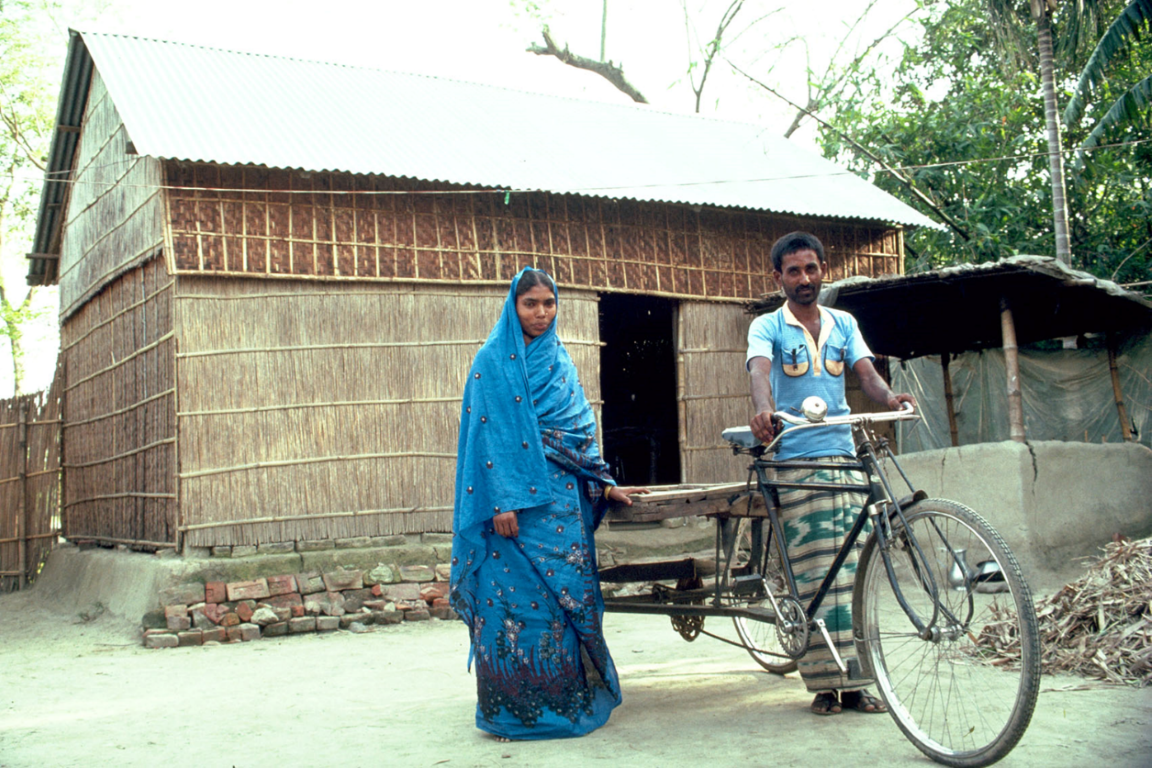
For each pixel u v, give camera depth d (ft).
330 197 24.64
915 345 34.04
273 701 14.17
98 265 29.71
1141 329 31.22
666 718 11.47
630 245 29.12
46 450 32.76
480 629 11.03
